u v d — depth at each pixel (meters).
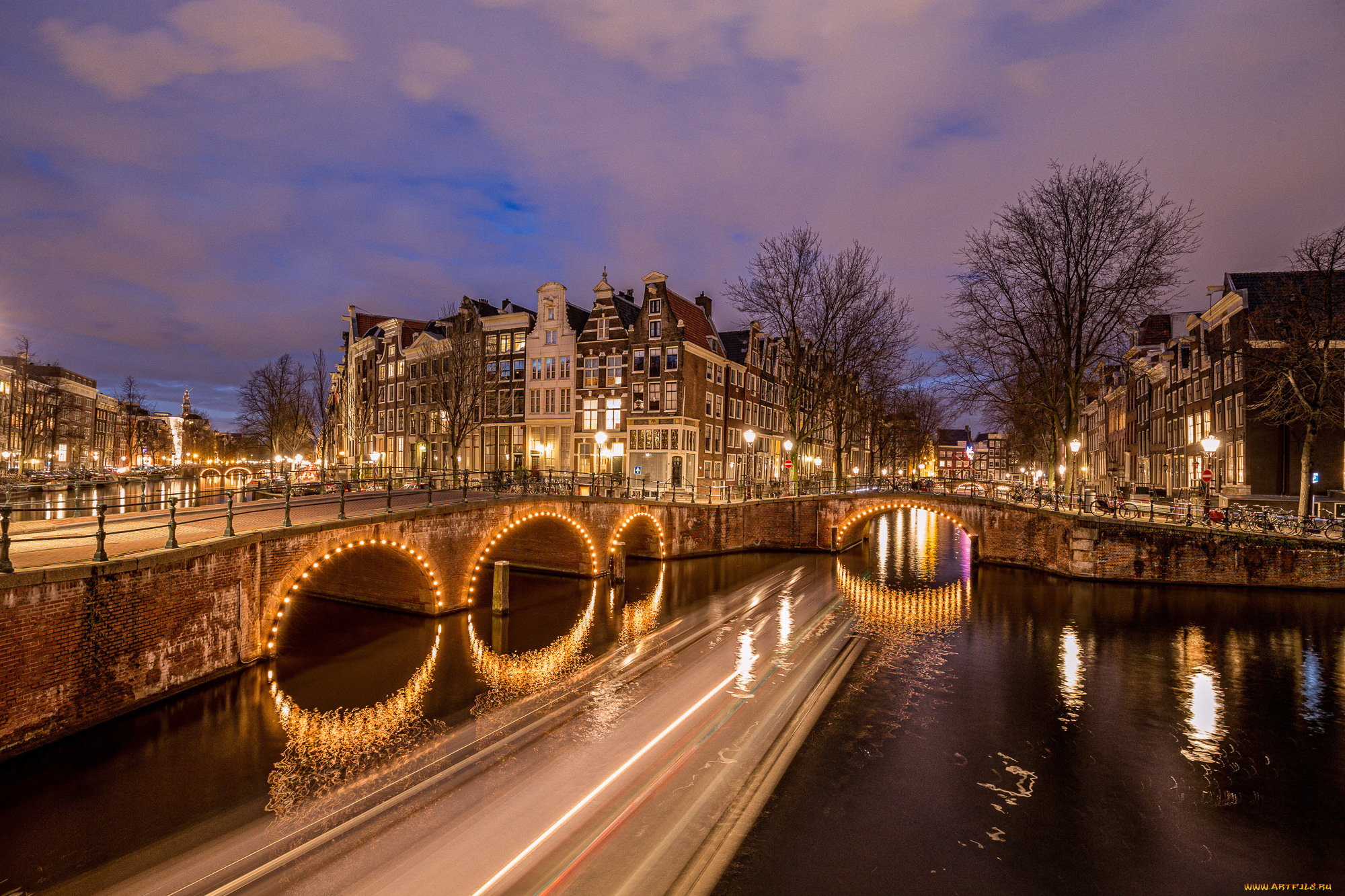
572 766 11.89
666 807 10.66
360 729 13.29
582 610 23.83
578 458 45.38
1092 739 13.63
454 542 21.58
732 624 22.38
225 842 9.30
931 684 16.75
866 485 44.50
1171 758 12.86
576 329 47.50
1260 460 33.09
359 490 27.77
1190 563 26.30
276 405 61.97
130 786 10.84
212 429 147.62
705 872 9.11
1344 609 22.98
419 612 21.44
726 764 12.20
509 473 33.16
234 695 13.99
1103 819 10.74
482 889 8.43
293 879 8.51
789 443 38.47
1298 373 28.48
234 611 14.27
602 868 8.95
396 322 57.12
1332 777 12.17
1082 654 19.00
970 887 8.95
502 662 17.80
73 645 10.60
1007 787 11.67
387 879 8.55
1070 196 30.66
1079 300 30.77
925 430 73.12
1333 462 32.16
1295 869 9.54
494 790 10.93
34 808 9.91
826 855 9.58
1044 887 9.02
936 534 52.56
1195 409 41.38
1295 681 16.86
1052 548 30.16
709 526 34.75
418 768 11.62
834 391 42.56
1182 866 9.56
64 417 76.81
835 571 32.31
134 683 11.77
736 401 51.25
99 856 8.96
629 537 34.62
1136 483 51.47
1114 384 57.16
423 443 53.16
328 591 23.47
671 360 42.75
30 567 10.48
